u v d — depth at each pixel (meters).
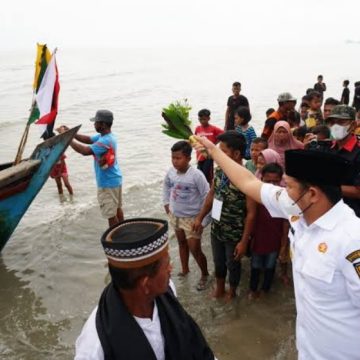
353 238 1.75
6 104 23.52
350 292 1.78
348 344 1.89
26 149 12.78
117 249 1.50
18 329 4.29
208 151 2.73
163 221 1.61
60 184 8.42
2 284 5.17
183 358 1.66
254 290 4.48
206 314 4.28
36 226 6.91
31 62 77.12
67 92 29.23
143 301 1.59
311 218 1.89
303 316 2.04
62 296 4.90
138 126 16.34
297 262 2.00
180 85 34.34
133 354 1.53
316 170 1.77
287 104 6.49
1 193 5.11
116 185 5.92
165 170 10.31
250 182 2.46
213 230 4.20
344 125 3.82
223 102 24.33
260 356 3.66
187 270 5.12
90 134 15.74
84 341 1.56
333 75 43.78
